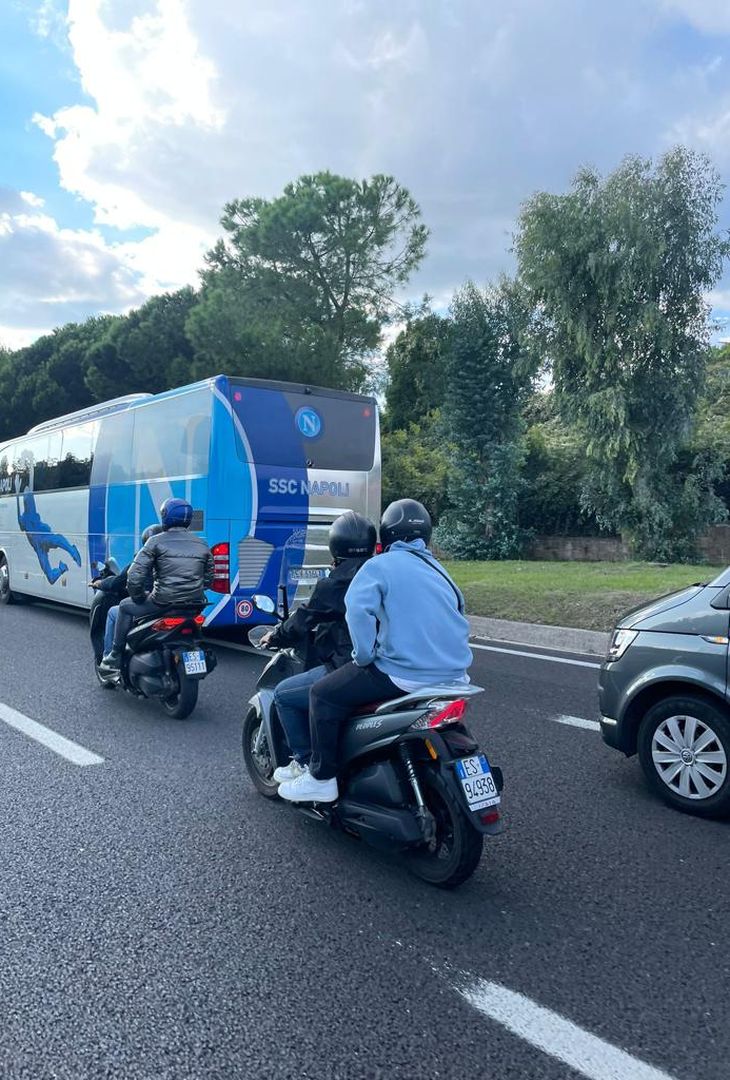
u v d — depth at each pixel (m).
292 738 4.61
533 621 11.59
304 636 4.65
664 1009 3.03
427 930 3.58
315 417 10.46
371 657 3.96
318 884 4.00
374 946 3.44
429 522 4.21
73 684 8.26
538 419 26.73
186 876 4.07
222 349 27.53
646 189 18.64
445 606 4.08
